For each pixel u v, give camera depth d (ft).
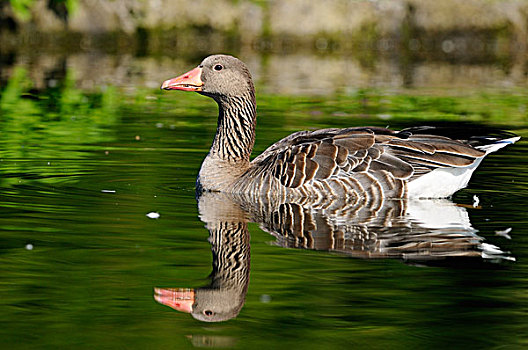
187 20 137.59
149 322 26.45
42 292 28.91
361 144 45.60
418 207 43.32
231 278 30.76
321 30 139.13
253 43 138.41
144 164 53.72
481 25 141.49
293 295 29.14
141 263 32.42
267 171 46.19
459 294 29.32
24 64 109.19
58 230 37.22
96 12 134.21
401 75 107.86
